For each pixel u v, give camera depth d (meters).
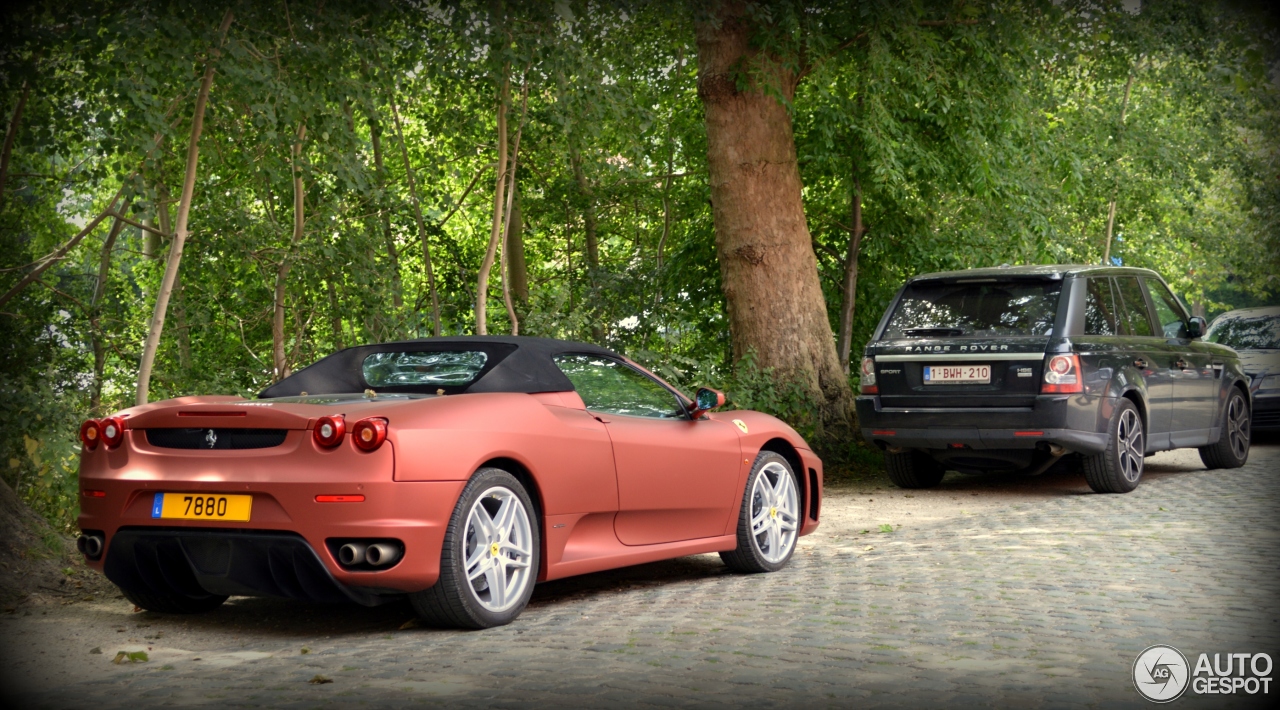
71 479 7.84
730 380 13.01
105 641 4.86
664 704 3.71
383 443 4.59
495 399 5.16
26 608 5.52
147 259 15.91
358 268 12.11
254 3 9.09
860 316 17.89
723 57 13.19
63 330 11.55
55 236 12.68
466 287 17.95
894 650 4.45
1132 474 9.86
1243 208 23.12
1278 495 9.23
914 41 13.19
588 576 6.64
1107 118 19.31
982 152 14.64
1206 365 11.25
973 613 5.13
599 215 20.09
